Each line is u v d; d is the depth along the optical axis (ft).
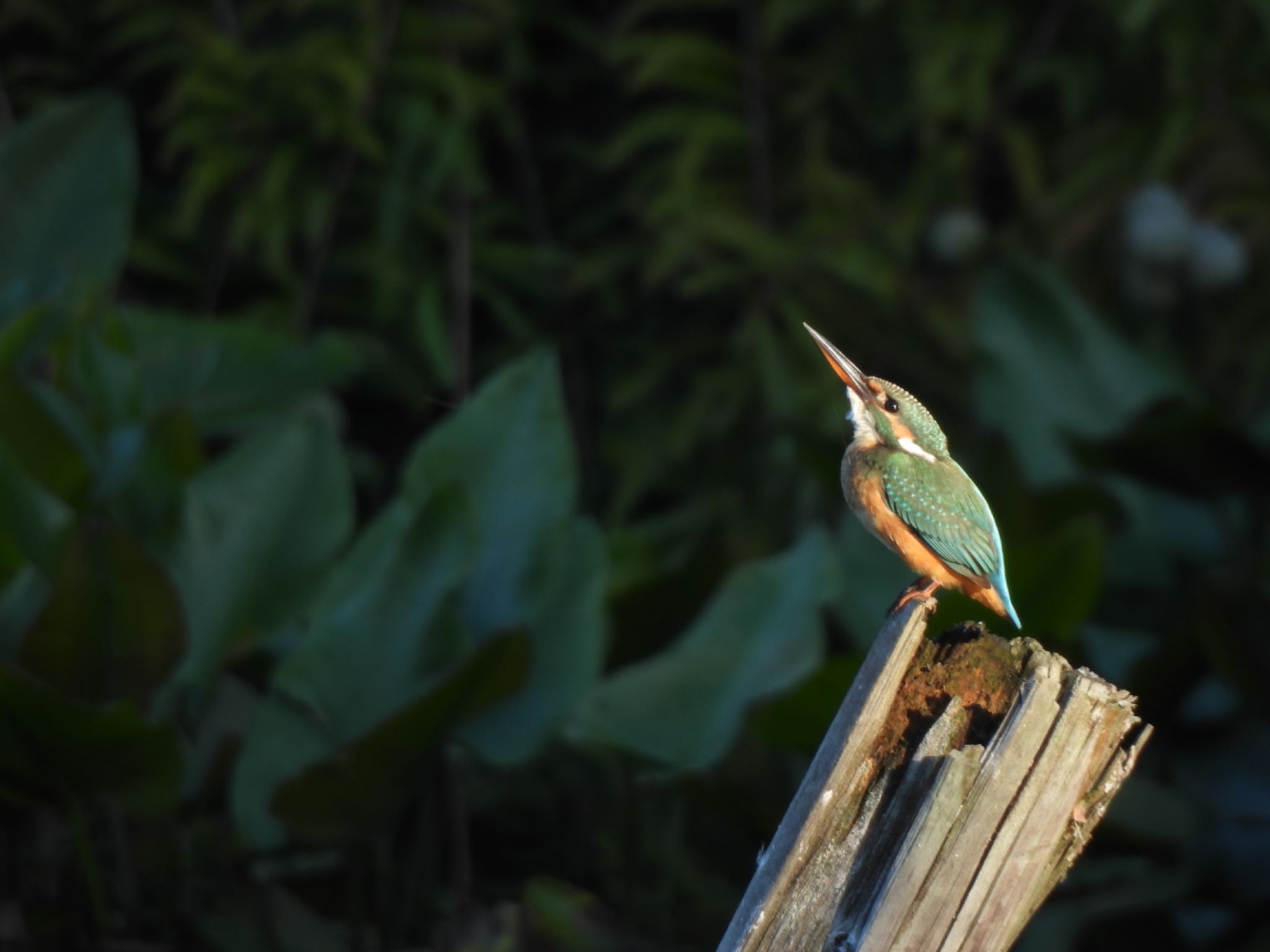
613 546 36.01
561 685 27.37
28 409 28.55
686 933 34.50
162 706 27.09
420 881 29.96
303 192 41.14
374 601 27.04
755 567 29.07
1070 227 41.19
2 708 23.20
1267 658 30.50
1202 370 42.93
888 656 12.36
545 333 45.44
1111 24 42.98
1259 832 30.09
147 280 46.03
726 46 44.34
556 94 45.70
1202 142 41.63
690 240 39.96
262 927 30.04
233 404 35.42
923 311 40.78
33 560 27.35
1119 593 36.22
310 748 26.89
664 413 44.27
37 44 45.29
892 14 42.80
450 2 42.60
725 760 26.91
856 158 45.03
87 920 27.55
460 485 27.12
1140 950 31.27
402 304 42.86
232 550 28.94
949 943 11.92
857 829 12.30
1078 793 12.15
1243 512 38.22
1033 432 37.52
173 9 42.91
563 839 38.32
